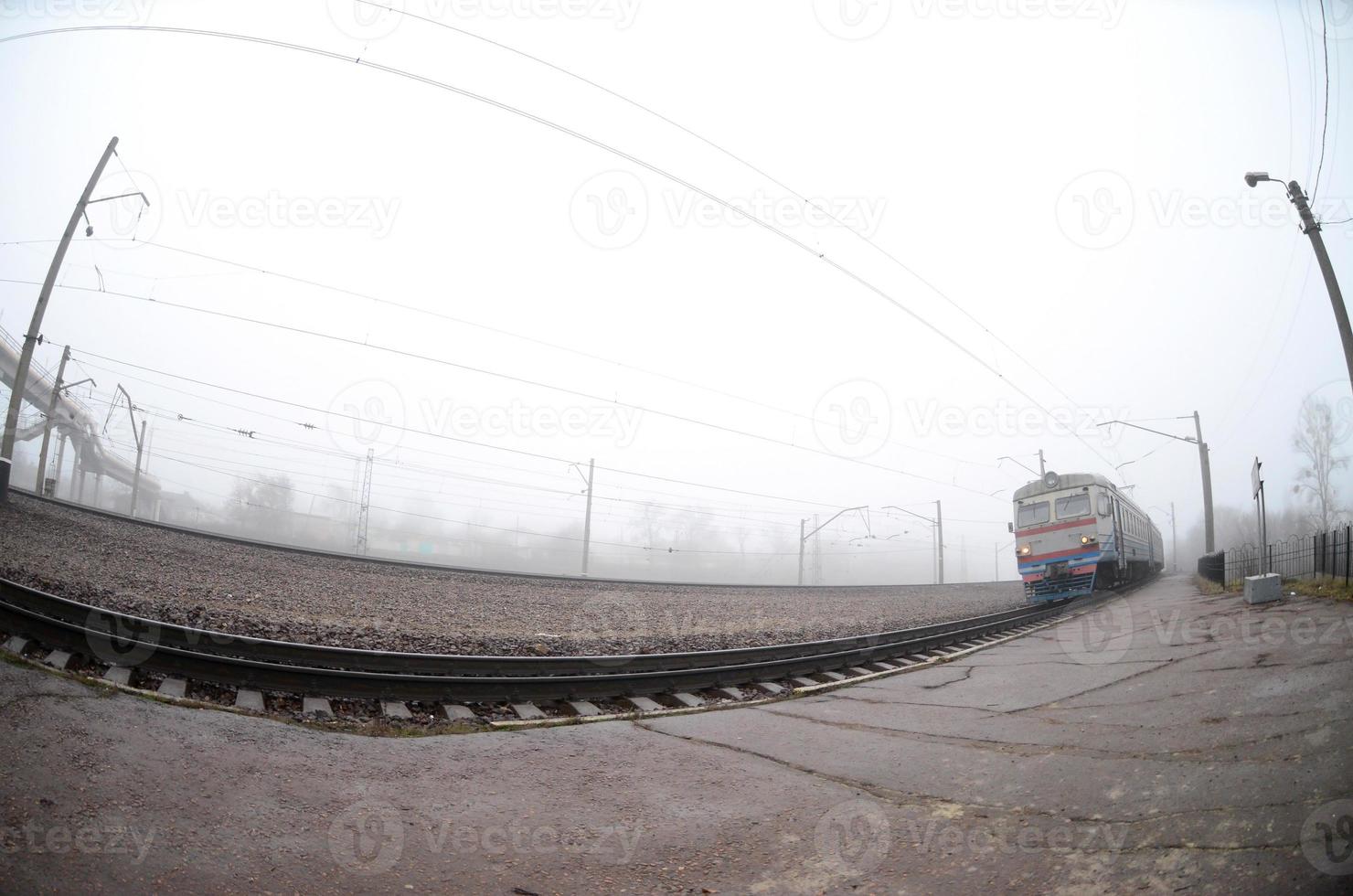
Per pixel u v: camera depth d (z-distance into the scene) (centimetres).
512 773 447
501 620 1230
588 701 702
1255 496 1598
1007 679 795
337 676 607
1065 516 1934
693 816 380
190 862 288
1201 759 411
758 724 618
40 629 585
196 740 432
